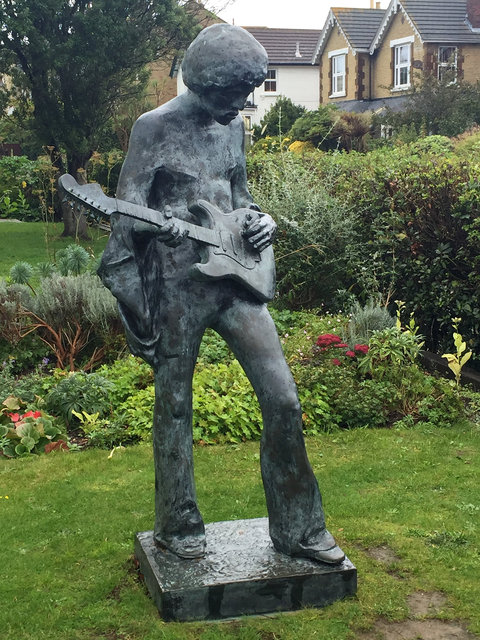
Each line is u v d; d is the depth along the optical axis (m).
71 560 4.52
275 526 4.02
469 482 5.67
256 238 3.82
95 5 20.23
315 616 3.85
